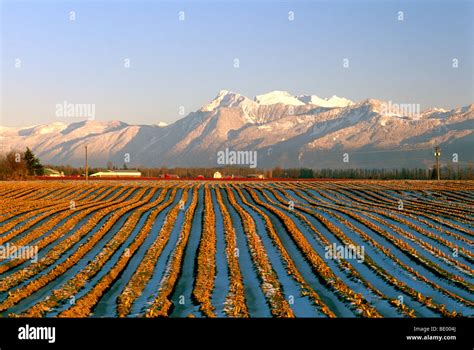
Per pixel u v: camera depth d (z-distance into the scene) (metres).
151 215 56.38
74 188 93.38
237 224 51.47
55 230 46.50
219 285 28.88
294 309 24.23
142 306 24.70
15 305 25.02
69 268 32.94
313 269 32.84
